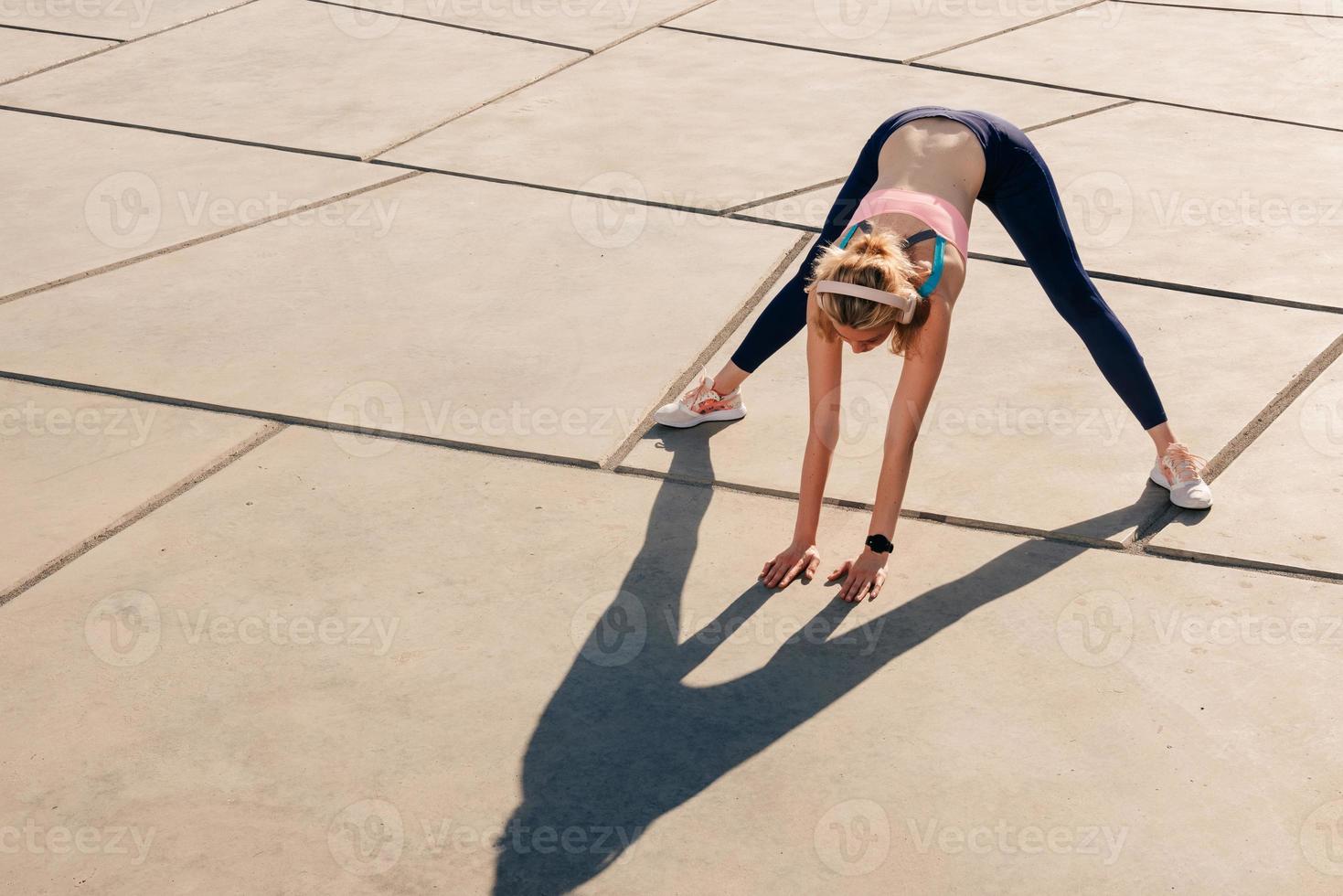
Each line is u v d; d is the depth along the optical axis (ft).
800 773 7.98
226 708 8.45
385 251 15.30
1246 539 10.14
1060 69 21.84
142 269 14.83
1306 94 20.36
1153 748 8.15
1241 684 8.67
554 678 8.75
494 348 13.19
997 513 10.55
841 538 10.30
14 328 13.46
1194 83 21.03
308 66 22.07
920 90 20.80
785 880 7.22
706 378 11.75
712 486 10.95
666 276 14.70
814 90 20.89
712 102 20.30
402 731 8.29
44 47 22.91
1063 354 13.04
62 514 10.44
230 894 7.10
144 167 17.72
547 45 23.41
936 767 8.02
